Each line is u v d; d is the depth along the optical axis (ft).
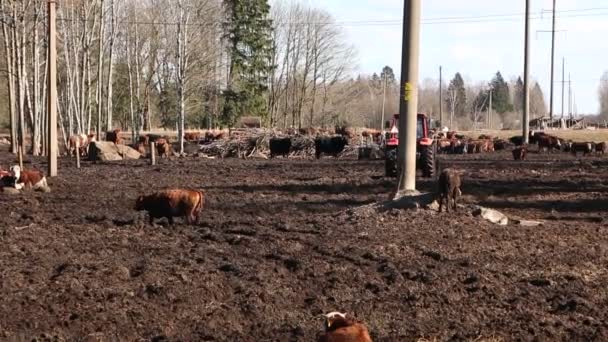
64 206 68.08
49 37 99.76
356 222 57.62
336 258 44.57
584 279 40.83
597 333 31.45
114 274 39.19
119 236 51.03
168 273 39.86
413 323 32.65
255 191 82.23
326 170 114.32
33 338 29.91
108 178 98.78
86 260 42.91
